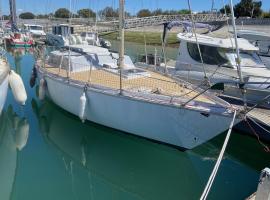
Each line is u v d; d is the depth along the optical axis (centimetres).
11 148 777
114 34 3103
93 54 958
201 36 1106
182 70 1060
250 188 646
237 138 822
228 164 744
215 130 650
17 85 918
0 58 1022
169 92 734
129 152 764
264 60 1268
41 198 588
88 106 789
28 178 651
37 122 931
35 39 3130
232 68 971
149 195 629
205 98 718
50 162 720
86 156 759
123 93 720
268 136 766
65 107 883
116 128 766
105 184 657
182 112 657
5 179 643
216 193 626
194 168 719
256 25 3131
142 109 699
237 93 887
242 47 1013
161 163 727
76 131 867
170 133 694
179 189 647
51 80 904
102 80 815
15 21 2980
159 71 965
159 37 3547
